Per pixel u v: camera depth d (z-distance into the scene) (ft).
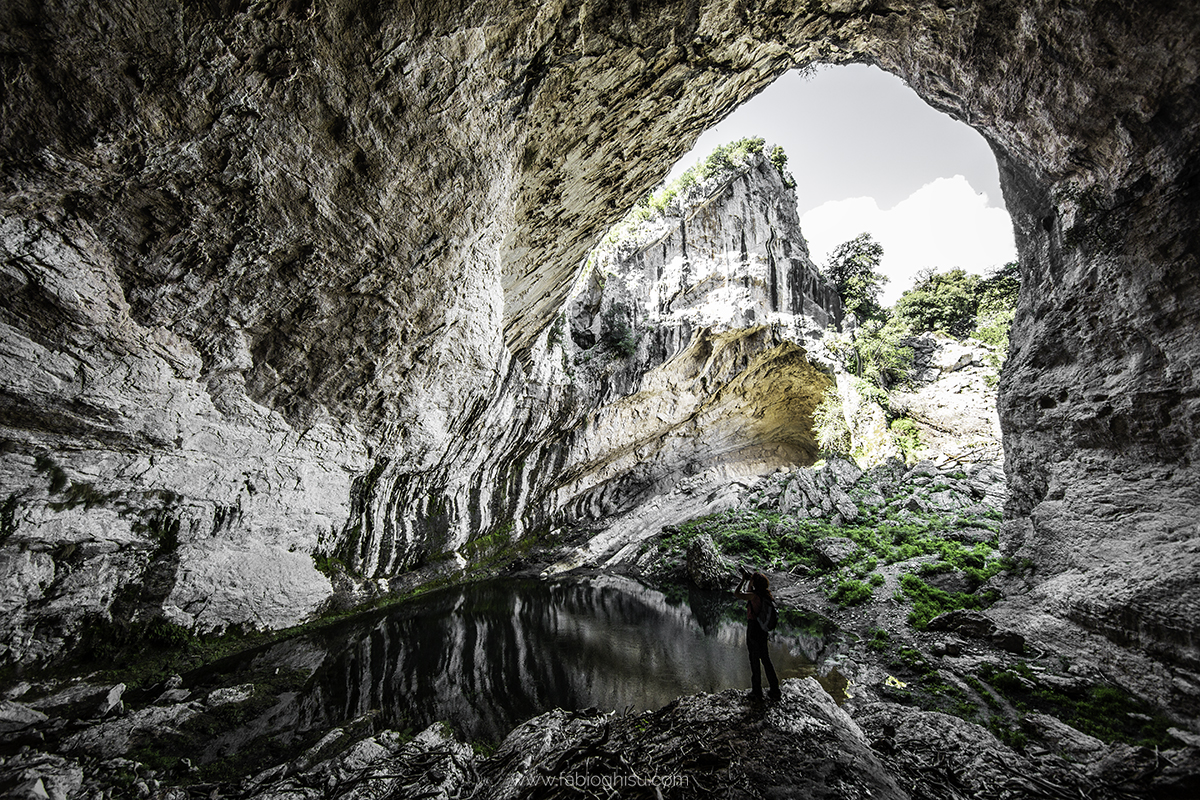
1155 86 21.42
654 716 20.58
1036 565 30.17
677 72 29.19
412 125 23.94
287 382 32.58
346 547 43.65
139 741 21.35
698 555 55.88
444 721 23.90
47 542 24.04
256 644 34.22
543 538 74.13
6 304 20.54
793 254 86.07
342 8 18.66
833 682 26.86
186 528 30.32
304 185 23.90
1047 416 30.89
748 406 93.20
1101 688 21.06
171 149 20.04
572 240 44.50
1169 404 22.80
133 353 24.95
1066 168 27.35
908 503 57.47
